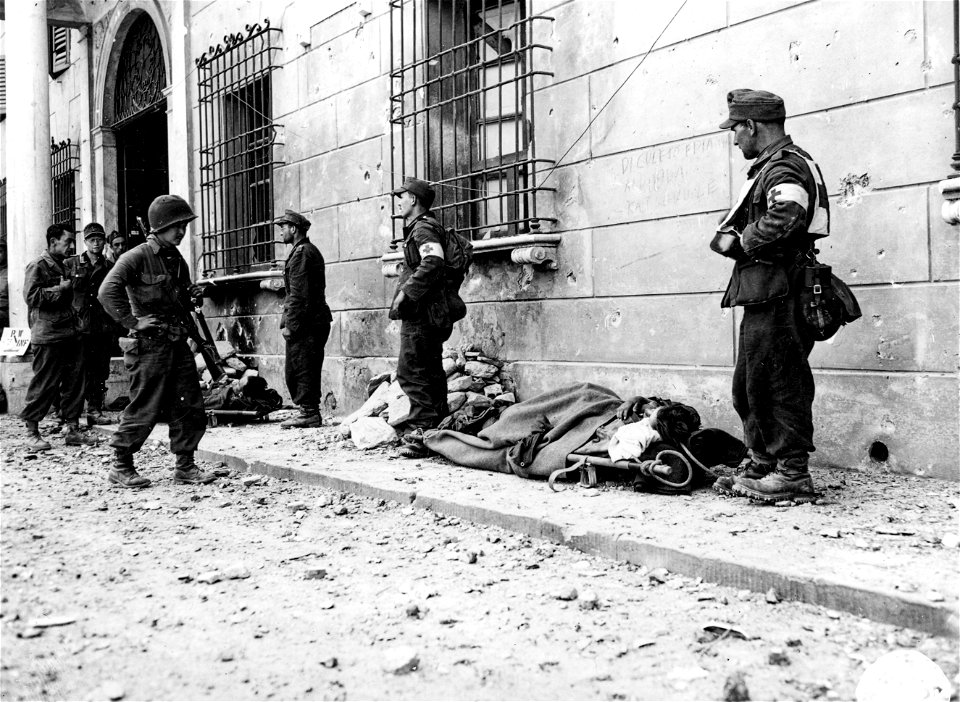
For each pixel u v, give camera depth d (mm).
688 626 3367
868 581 3469
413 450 6836
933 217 5273
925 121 5301
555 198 7602
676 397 6652
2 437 8734
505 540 4652
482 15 7883
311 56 10617
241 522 5156
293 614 3572
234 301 11953
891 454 5512
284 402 10797
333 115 10273
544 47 7531
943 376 5258
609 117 7125
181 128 12883
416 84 8820
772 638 3219
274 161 11289
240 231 11906
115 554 4457
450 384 7848
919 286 5355
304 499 5805
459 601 3705
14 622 3504
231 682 2930
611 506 4961
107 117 15383
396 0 9227
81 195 16516
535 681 2916
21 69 11594
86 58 15930
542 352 7766
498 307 8188
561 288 7578
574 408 6227
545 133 7703
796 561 3770
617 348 7113
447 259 6832
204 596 3787
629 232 6988
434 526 4992
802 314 4688
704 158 6438
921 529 4250
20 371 10766
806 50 5852
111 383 10359
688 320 6582
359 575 4086
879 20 5492
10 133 11680
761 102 4840
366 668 3037
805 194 4590
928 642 3143
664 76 6703
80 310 8234
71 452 7785
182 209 6234
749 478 5074
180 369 6258
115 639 3314
